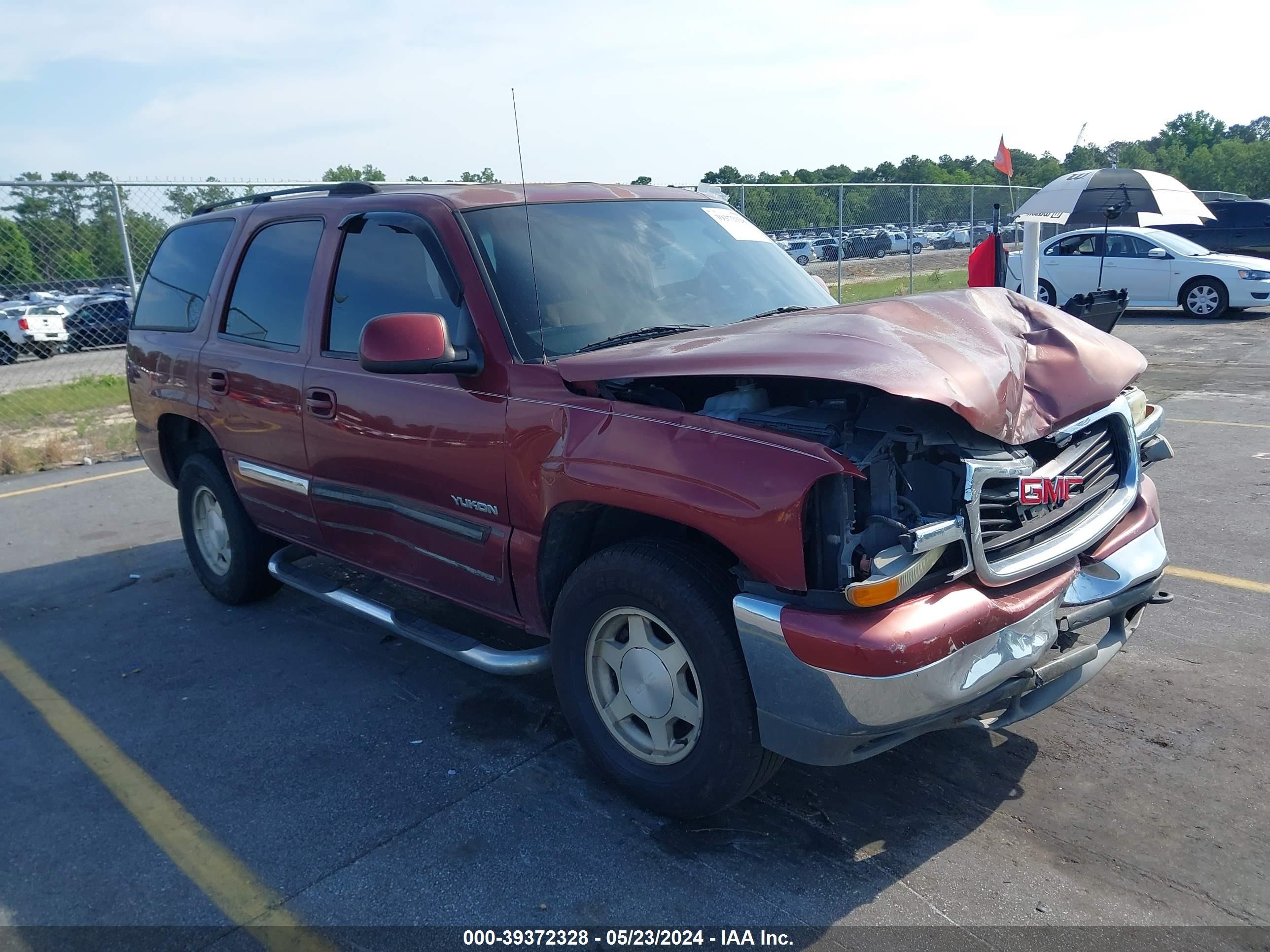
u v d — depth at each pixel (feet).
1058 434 9.83
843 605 8.23
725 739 8.98
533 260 11.39
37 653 15.11
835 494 8.30
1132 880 8.91
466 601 11.92
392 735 12.09
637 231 12.87
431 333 10.27
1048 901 8.65
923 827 9.79
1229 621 14.37
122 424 35.99
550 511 10.10
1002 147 34.65
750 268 13.53
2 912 9.02
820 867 9.21
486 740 11.88
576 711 10.44
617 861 9.41
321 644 15.05
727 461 8.61
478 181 13.23
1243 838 9.46
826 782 10.66
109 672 14.32
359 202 13.03
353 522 13.10
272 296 14.29
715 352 9.10
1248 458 23.62
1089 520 10.15
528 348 10.71
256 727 12.43
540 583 10.73
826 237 56.59
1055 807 10.07
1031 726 11.74
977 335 9.60
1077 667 9.80
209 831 10.18
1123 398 11.11
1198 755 10.93
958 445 8.89
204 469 16.08
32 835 10.26
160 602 17.17
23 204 35.17
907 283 61.67
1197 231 68.80
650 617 9.45
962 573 8.63
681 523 9.02
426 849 9.71
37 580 18.60
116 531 21.79
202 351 15.40
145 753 11.88
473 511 11.20
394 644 14.93
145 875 9.50
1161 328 50.80
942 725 8.79
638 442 9.25
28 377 47.01
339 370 12.67
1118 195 32.71
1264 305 50.98
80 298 43.29
